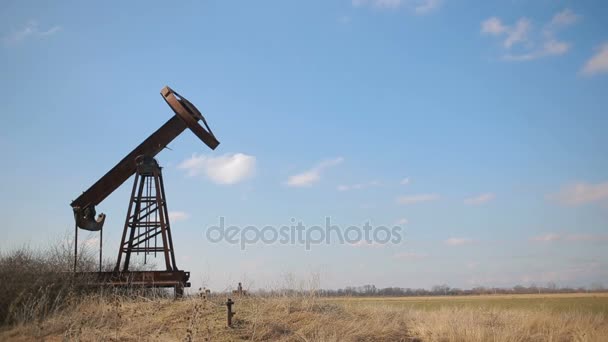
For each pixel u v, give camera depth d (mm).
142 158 22422
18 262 19547
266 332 15656
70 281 20047
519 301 55875
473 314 22031
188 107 22266
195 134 22078
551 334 18297
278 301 18250
